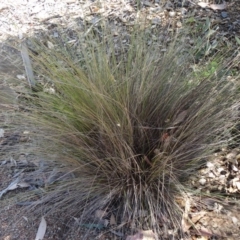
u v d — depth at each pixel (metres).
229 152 0.96
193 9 1.41
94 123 0.83
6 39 1.33
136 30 1.02
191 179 0.91
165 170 0.85
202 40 1.12
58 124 0.85
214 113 0.88
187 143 0.85
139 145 0.87
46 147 0.87
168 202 0.86
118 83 0.86
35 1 1.61
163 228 0.84
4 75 1.09
